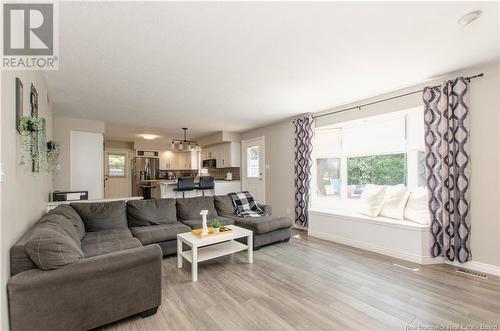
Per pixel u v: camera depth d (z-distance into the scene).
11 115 1.45
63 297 1.52
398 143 3.66
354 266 2.84
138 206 3.38
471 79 2.66
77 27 1.82
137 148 8.09
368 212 3.59
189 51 2.21
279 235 3.71
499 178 2.51
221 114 4.60
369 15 1.72
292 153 4.98
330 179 4.49
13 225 1.50
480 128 2.61
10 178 1.43
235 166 6.52
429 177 2.92
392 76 2.86
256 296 2.16
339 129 4.40
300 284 2.39
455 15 1.73
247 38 2.01
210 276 2.59
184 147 6.59
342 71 2.70
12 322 1.37
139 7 1.60
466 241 2.67
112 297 1.70
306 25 1.83
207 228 2.98
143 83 2.99
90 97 3.52
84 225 2.94
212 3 1.57
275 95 3.51
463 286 2.30
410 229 2.98
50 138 3.56
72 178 4.69
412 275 2.57
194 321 1.81
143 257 1.82
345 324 1.76
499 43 2.13
